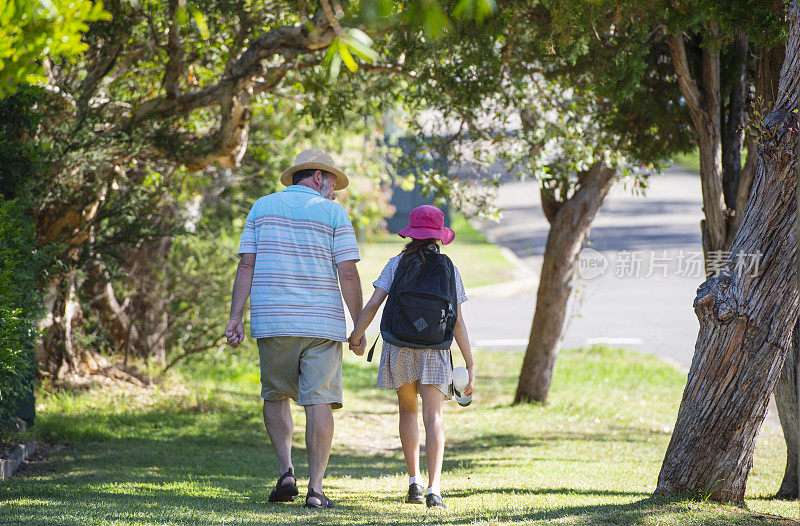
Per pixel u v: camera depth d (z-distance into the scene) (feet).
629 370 191.83
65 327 138.21
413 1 26.50
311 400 60.29
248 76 103.91
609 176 150.71
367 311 64.49
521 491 69.67
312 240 61.52
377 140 205.16
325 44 99.60
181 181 154.51
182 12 31.50
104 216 115.96
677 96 104.78
